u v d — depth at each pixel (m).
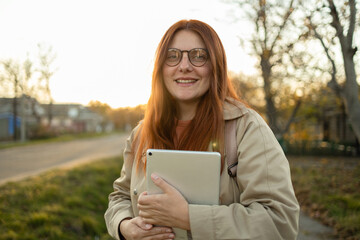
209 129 1.27
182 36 1.35
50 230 3.99
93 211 5.34
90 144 24.56
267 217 1.01
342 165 11.25
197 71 1.31
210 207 1.08
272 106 9.54
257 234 0.99
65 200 5.30
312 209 5.08
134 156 1.55
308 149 15.73
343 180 7.15
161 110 1.43
